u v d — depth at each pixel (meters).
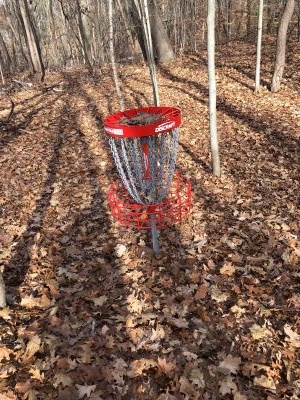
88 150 8.91
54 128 10.66
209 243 5.16
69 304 4.11
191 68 16.52
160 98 12.93
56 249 5.21
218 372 3.22
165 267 4.72
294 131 9.00
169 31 22.67
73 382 3.12
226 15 24.56
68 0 20.58
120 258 4.97
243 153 8.20
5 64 24.34
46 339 3.53
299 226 5.37
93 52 19.64
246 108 11.02
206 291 4.22
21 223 5.93
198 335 3.64
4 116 11.75
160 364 3.27
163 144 3.81
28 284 4.46
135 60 19.70
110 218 5.93
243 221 5.64
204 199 6.39
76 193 6.87
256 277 4.43
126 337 3.65
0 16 27.42
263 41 19.73
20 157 8.66
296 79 12.80
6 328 3.69
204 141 9.08
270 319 3.79
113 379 3.18
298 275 4.36
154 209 4.20
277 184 6.70
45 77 19.02
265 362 3.32
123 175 3.96
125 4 19.95
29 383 3.09
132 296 4.20
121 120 3.80
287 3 10.93
